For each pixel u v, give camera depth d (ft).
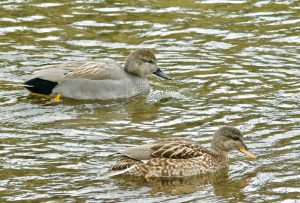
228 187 48.24
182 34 78.18
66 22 80.59
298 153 52.75
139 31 78.79
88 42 75.97
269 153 52.90
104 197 46.21
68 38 76.74
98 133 56.34
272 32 78.59
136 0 86.89
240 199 46.42
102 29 79.15
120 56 72.79
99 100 65.41
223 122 58.39
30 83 65.31
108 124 58.54
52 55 72.59
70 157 51.78
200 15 83.05
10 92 65.16
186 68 70.74
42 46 74.64
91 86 65.46
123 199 46.01
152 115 60.75
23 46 74.43
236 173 50.47
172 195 46.91
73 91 65.31
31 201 45.27
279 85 66.23
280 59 72.23
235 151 54.34
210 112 60.75
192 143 51.72
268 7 85.30
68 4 85.56
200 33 78.38
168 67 70.90
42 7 84.48
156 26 79.97
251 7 85.35
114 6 85.15
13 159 51.16
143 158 50.06
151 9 84.58
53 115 60.59
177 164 50.08
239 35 77.87
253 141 54.80
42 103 63.52
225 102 62.80
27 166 50.14
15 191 46.52
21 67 69.97
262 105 61.77
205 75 69.15
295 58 72.33
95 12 83.35
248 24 80.64
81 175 49.06
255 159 52.13
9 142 54.13
